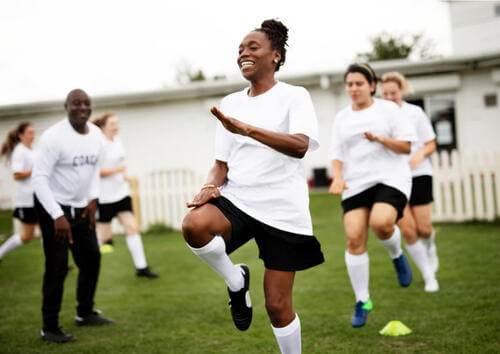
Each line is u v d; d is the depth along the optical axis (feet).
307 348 10.51
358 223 12.05
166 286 17.12
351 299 14.20
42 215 11.96
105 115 20.24
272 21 8.19
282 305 7.91
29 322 13.51
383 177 12.21
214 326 12.47
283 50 8.25
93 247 12.87
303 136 7.55
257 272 18.30
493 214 26.76
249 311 8.48
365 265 11.90
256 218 7.91
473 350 9.77
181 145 50.14
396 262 13.53
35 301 15.81
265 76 8.15
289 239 7.93
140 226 31.99
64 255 12.00
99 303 15.21
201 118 49.49
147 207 31.96
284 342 8.03
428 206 15.67
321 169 48.32
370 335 11.10
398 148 12.02
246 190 8.09
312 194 44.32
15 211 20.10
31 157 20.11
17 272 20.48
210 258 7.51
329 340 10.94
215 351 10.66
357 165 12.54
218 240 7.47
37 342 11.77
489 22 63.46
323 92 47.78
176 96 48.37
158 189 31.71
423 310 12.62
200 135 49.65
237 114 8.25
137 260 18.62
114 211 19.35
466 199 27.37
